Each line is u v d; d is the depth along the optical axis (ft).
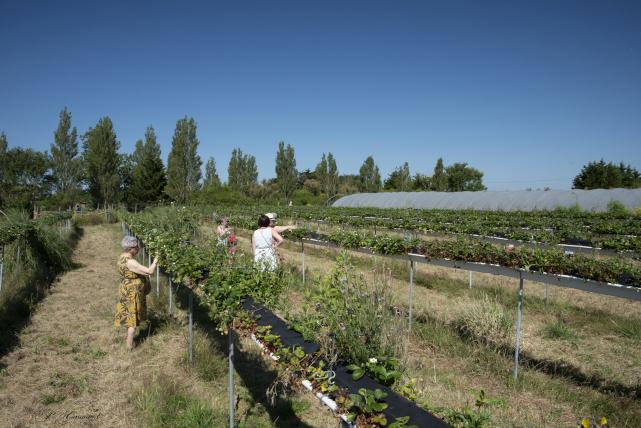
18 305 24.18
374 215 74.49
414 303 24.76
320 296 10.91
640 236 37.55
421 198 115.85
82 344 19.79
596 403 13.70
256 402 14.28
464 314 20.70
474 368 16.52
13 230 31.48
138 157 187.32
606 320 22.20
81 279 34.17
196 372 16.49
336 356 9.29
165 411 13.64
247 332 11.48
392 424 6.81
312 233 29.84
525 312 23.98
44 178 162.81
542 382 15.11
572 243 34.91
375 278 12.08
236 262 16.05
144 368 17.22
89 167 139.44
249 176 192.13
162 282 30.17
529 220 54.13
